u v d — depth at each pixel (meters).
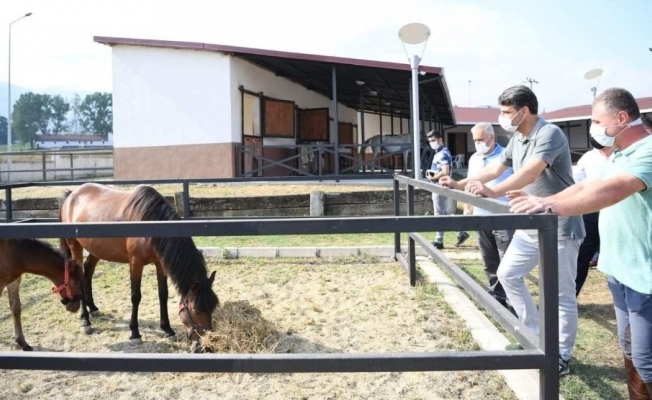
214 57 12.44
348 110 20.58
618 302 2.26
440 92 13.72
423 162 12.95
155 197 3.86
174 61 12.71
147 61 12.88
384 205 9.30
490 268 4.36
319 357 1.94
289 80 15.54
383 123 24.92
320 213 9.09
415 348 3.52
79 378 3.20
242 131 12.98
